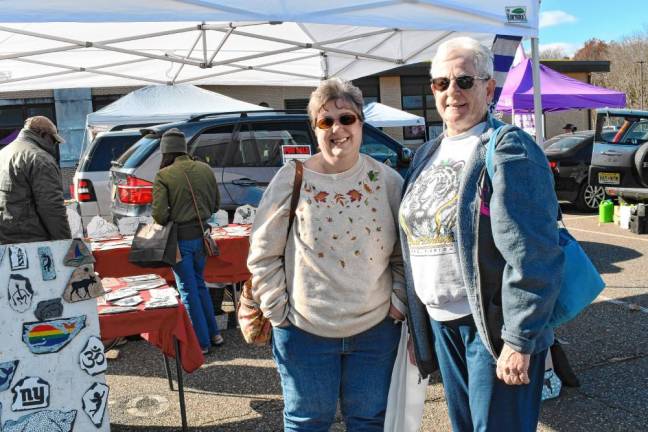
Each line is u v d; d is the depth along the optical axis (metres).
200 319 4.62
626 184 10.09
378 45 6.27
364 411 2.44
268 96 18.28
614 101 12.12
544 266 1.85
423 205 2.17
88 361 3.05
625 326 4.86
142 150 6.37
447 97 2.14
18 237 4.48
